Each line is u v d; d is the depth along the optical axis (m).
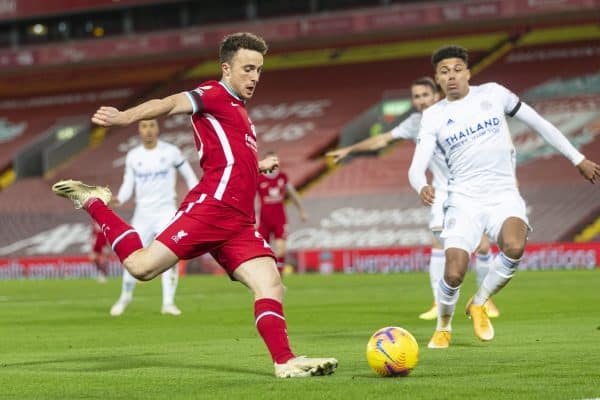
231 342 30.05
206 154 20.44
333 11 124.94
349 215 109.88
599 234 100.38
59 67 140.50
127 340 31.88
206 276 98.44
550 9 113.06
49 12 127.00
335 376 19.80
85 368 22.97
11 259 109.69
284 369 19.56
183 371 21.78
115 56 134.62
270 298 20.03
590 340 27.91
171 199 43.59
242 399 16.86
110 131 141.50
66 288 78.50
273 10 132.88
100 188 21.12
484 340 26.81
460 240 25.91
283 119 131.25
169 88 145.50
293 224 110.75
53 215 121.94
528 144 114.25
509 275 26.17
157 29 138.38
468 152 26.27
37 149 137.12
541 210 103.62
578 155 26.73
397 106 124.56
